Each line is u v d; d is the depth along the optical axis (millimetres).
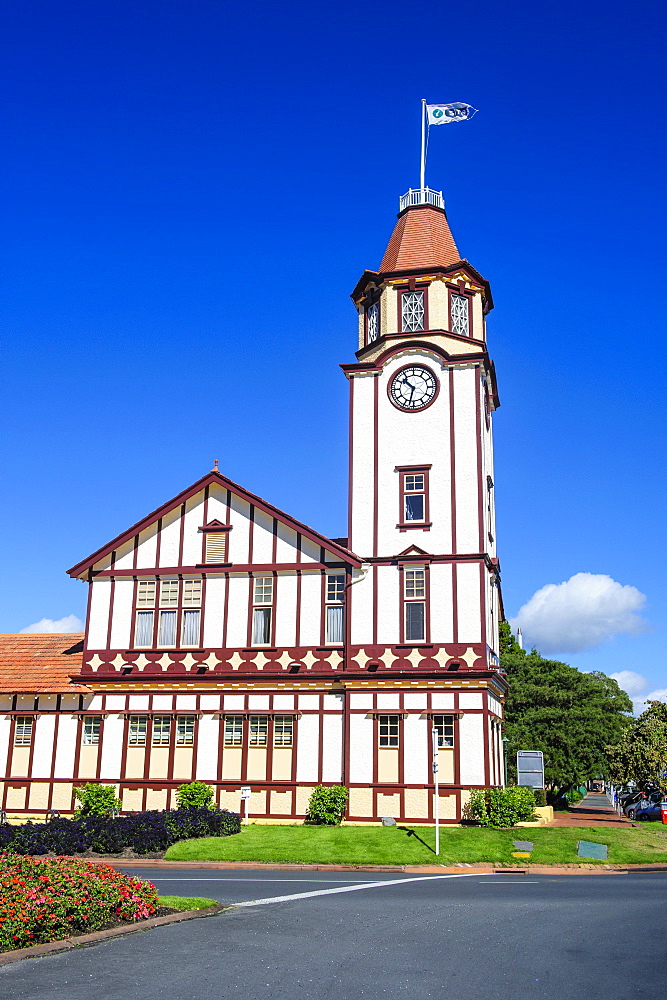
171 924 15562
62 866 16141
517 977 12109
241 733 36000
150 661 37375
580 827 32812
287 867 26344
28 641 41031
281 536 37375
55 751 37219
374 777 33812
